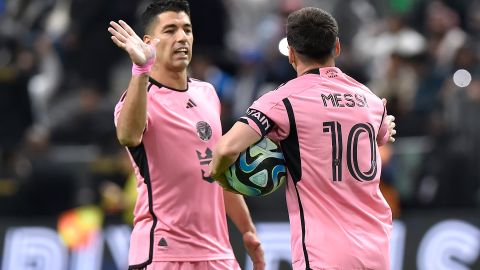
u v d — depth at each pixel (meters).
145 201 24.53
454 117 45.41
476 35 55.91
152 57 23.12
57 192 44.78
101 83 52.34
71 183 44.72
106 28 52.66
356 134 22.41
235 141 22.05
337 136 22.27
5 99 49.72
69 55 53.34
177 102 24.61
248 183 22.44
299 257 22.16
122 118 23.38
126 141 23.52
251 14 59.16
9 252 37.78
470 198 43.28
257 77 49.09
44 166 44.94
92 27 52.78
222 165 22.23
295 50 22.84
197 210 24.44
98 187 43.50
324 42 22.62
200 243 24.52
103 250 37.41
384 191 41.88
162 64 24.64
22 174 45.22
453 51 49.44
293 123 22.19
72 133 48.53
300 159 22.22
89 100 49.28
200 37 51.66
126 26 23.31
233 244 35.94
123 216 39.53
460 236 36.31
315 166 22.14
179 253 24.33
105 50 52.56
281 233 36.38
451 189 43.34
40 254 37.72
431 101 46.69
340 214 22.09
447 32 51.31
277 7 56.53
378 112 23.05
